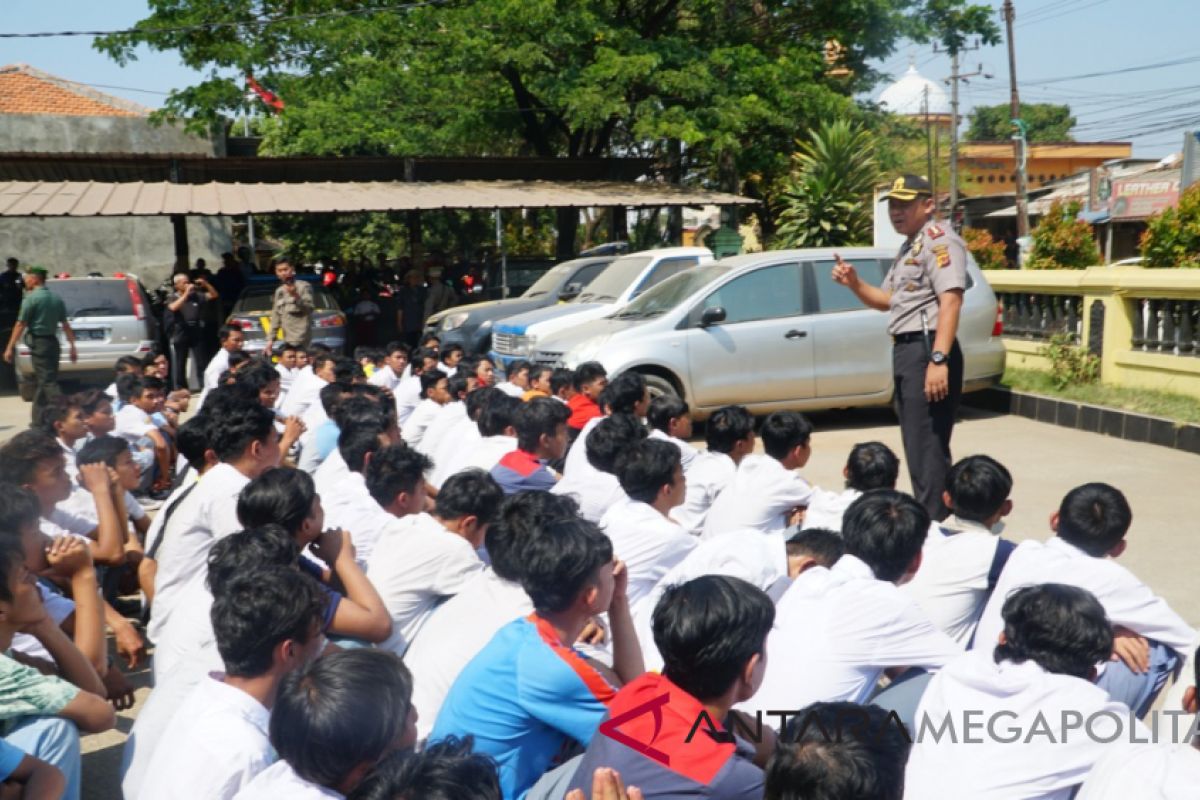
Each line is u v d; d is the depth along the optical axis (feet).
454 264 75.20
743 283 35.29
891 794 6.63
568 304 43.75
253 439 15.55
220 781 8.26
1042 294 39.52
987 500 13.73
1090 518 12.19
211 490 14.80
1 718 10.05
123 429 25.13
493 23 65.36
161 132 87.86
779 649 10.98
